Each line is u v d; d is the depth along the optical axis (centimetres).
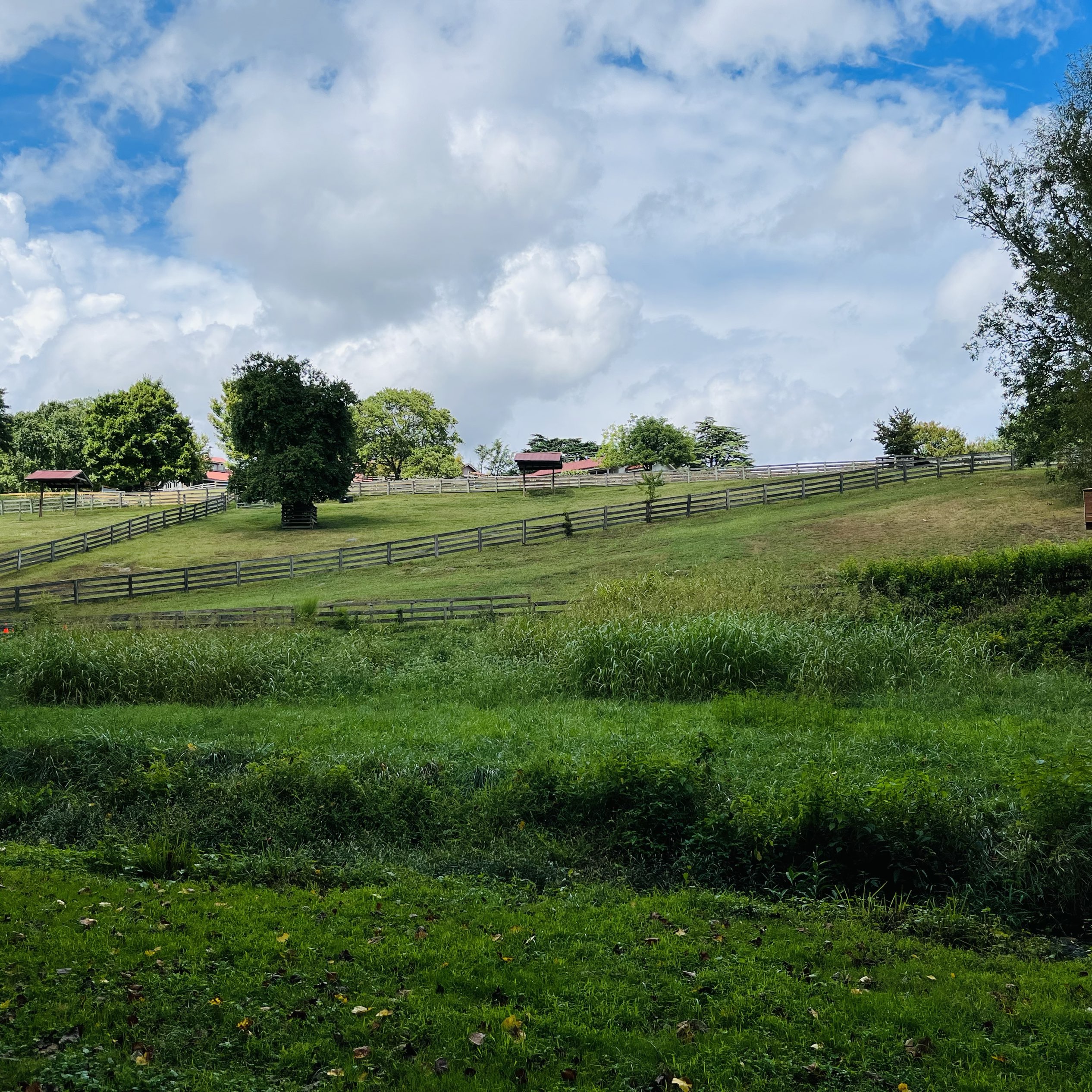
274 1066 548
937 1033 610
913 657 1741
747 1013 629
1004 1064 575
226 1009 609
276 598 3362
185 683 1850
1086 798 877
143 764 1311
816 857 924
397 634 2436
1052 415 3462
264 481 4959
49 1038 565
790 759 1212
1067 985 690
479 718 1541
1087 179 3012
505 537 4034
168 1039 568
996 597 2181
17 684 1877
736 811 987
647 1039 590
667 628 1844
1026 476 4319
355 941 737
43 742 1381
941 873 901
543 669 1858
